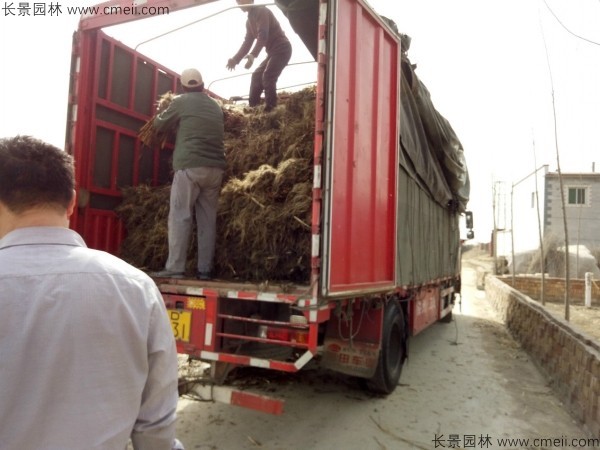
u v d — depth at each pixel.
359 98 3.91
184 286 3.79
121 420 1.21
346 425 4.13
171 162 5.50
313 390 5.01
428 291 6.72
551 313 6.27
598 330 8.55
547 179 22.30
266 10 5.15
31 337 1.14
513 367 6.30
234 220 4.21
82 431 1.14
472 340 8.00
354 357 4.42
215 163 4.14
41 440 1.11
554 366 5.41
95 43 4.55
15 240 1.25
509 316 8.99
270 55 5.40
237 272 4.20
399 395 4.98
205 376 3.71
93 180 4.57
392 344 5.14
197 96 4.23
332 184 3.40
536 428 4.23
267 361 3.36
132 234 4.83
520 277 13.86
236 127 5.28
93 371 1.17
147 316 1.30
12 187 1.26
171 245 4.11
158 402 1.35
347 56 3.69
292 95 4.97
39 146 1.33
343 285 3.56
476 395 5.08
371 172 4.16
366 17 4.11
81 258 1.27
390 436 3.94
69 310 1.17
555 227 21.94
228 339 3.68
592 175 21.66
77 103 4.38
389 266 4.56
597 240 21.61
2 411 1.11
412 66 5.74
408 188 5.35
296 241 3.94
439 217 7.20
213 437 3.79
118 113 4.87
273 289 3.55
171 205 4.15
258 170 4.34
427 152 5.96
